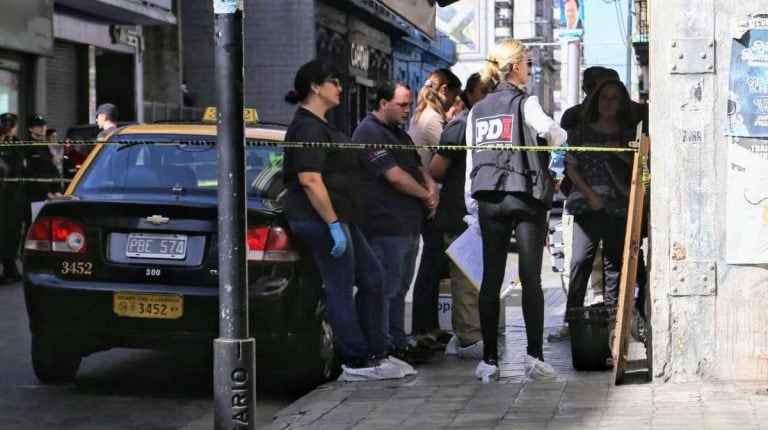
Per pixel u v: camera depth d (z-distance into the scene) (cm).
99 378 877
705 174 722
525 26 5828
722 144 720
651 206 733
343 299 796
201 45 3750
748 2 711
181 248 780
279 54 3962
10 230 1580
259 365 828
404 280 886
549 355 898
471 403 709
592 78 927
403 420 668
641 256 934
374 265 816
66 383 855
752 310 725
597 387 739
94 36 2819
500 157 766
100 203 789
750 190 718
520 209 768
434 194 876
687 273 728
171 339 776
